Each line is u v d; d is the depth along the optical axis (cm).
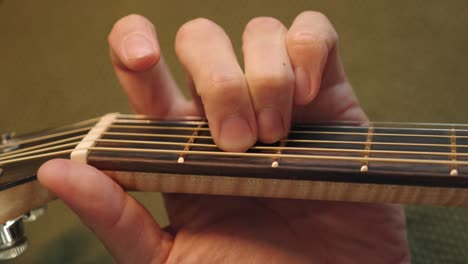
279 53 36
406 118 60
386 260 42
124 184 37
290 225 41
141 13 77
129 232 36
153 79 42
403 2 73
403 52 67
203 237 39
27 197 37
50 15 80
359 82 64
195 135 37
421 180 33
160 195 57
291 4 74
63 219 56
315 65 36
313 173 34
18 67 73
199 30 38
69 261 53
